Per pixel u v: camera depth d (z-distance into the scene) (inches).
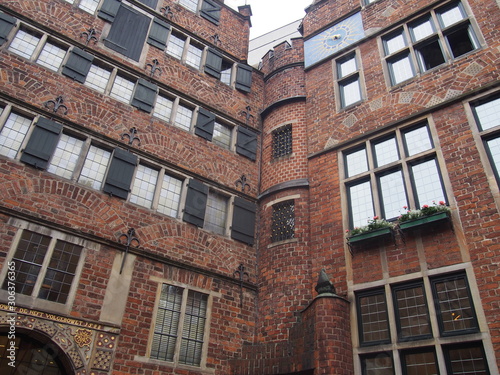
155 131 418.9
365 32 466.6
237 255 409.7
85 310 305.0
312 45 523.5
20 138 341.1
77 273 314.3
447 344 268.5
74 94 383.6
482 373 251.1
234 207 434.9
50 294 298.4
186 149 431.8
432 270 297.3
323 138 435.2
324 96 465.7
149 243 360.5
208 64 507.2
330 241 370.0
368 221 341.4
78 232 325.7
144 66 449.4
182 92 460.8
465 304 275.9
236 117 499.2
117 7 458.3
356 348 305.0
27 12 394.3
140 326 323.0
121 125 398.9
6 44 366.9
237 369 348.2
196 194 412.5
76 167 356.5
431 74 381.7
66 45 404.5
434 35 399.5
